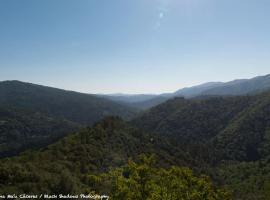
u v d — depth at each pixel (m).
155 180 12.01
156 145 82.56
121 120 87.56
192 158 90.88
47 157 46.84
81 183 33.56
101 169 49.28
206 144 143.12
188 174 12.83
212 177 81.94
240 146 139.62
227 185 83.94
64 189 29.69
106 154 57.12
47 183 30.47
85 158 50.62
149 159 12.61
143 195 11.35
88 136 63.06
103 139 65.00
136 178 11.70
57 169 38.38
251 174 99.06
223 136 149.25
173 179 12.22
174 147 90.06
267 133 139.25
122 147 66.56
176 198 11.52
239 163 119.38
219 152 132.62
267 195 71.38
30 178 31.23
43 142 106.69
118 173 12.24
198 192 12.10
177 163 75.12
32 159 43.97
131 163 12.27
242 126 149.50
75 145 55.09
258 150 134.25
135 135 81.00
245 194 78.50
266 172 96.31
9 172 31.25
